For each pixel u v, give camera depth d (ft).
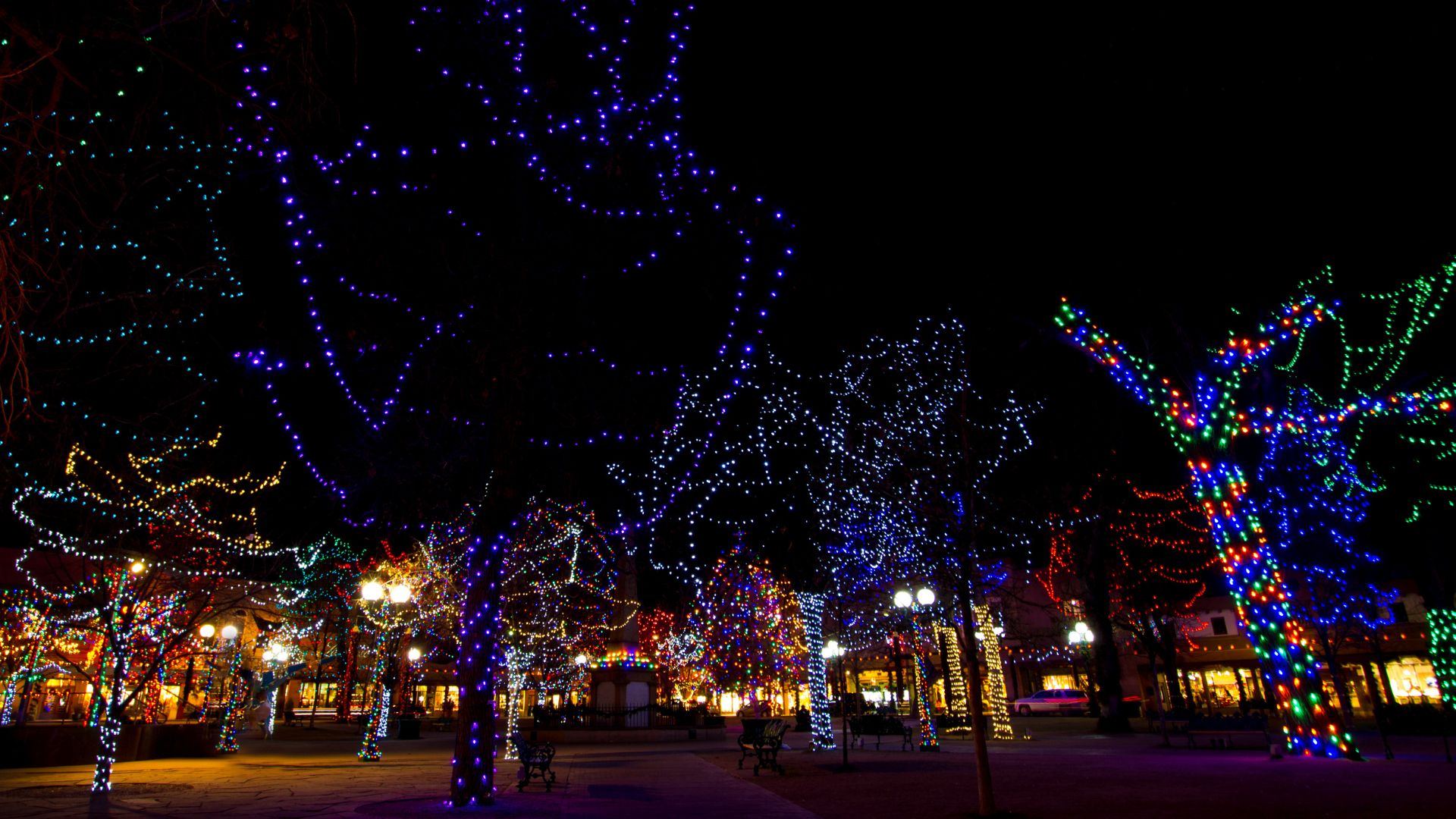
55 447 39.99
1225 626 134.31
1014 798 37.88
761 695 157.17
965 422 42.83
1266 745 64.23
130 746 66.85
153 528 55.83
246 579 80.12
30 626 64.90
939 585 50.34
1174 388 52.75
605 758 71.20
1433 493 65.87
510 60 33.88
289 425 53.47
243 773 56.44
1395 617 114.01
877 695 162.61
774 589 113.29
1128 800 35.58
